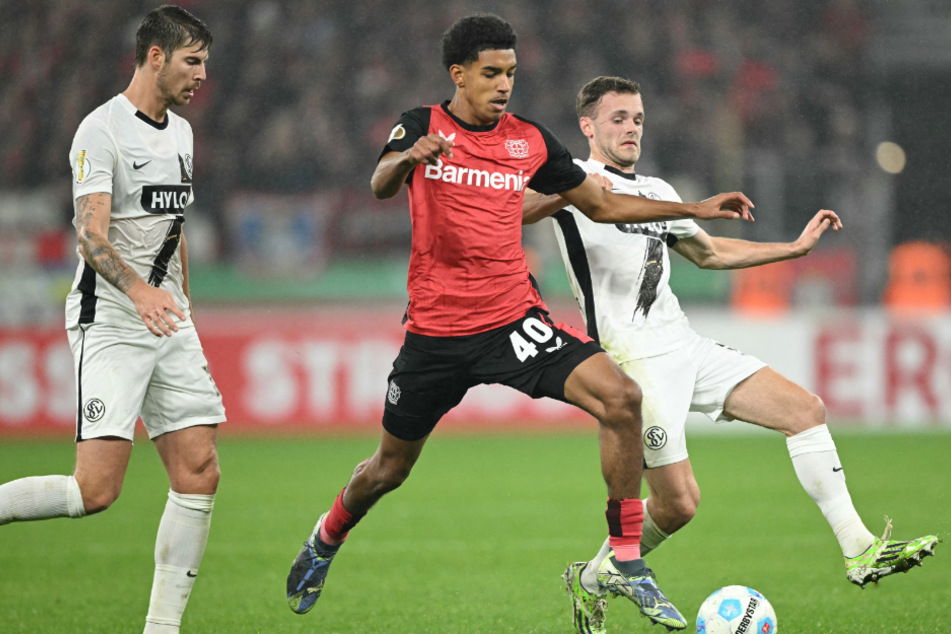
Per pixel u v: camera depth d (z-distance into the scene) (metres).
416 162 14.46
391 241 62.47
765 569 23.80
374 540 27.52
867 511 30.70
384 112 73.44
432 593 21.44
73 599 20.98
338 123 72.31
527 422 52.34
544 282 57.31
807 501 33.53
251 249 59.69
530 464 42.06
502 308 16.17
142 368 15.93
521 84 74.25
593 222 18.55
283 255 59.69
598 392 15.61
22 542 27.59
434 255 16.05
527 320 16.17
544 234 59.59
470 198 15.80
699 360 18.62
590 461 42.84
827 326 51.81
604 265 18.61
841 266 60.41
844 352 51.75
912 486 35.44
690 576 23.11
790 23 79.12
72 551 26.34
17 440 47.88
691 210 16.69
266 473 39.50
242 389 50.22
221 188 68.88
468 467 41.28
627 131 19.19
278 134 70.50
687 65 75.56
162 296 14.66
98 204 15.44
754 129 74.31
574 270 18.84
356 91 73.88
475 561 24.78
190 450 16.25
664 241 18.88
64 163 70.56
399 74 75.19
